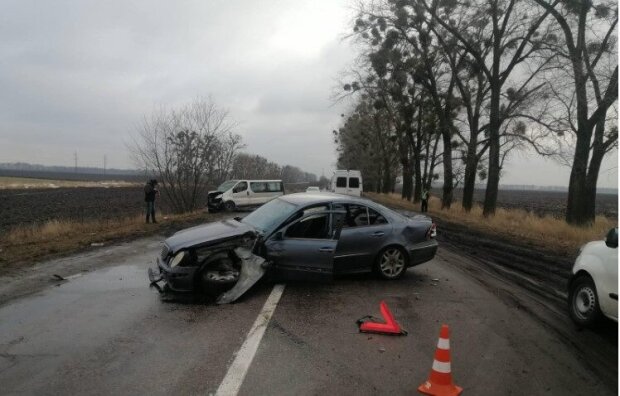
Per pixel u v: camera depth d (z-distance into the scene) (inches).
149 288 284.7
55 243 467.8
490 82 978.7
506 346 203.6
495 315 250.7
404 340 206.8
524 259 456.1
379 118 2241.6
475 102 1157.1
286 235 289.0
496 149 989.8
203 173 1128.8
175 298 260.4
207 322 221.9
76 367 167.3
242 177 2578.7
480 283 332.2
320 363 177.8
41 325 211.8
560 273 385.7
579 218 770.8
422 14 1009.5
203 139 1079.6
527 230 757.3
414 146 1556.3
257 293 279.6
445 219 963.3
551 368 180.7
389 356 187.2
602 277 218.7
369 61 1157.1
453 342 207.0
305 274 287.7
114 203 1419.8
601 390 162.7
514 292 307.6
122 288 283.9
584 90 754.2
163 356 179.5
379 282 321.1
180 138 1056.8
